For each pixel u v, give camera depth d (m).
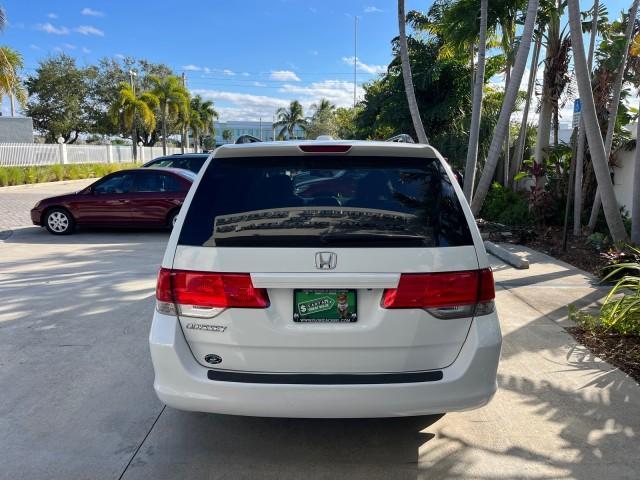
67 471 2.96
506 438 3.29
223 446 3.22
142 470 2.98
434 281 2.68
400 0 10.59
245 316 2.68
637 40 8.73
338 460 3.09
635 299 4.86
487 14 10.73
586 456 3.10
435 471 2.98
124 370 4.26
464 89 17.98
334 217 2.77
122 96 39.81
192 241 2.77
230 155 3.01
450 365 2.77
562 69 10.53
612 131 9.17
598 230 9.91
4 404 3.71
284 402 2.68
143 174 11.05
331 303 2.67
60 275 7.36
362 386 2.66
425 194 2.89
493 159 9.77
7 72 23.67
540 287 6.64
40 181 25.19
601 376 4.11
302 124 79.94
